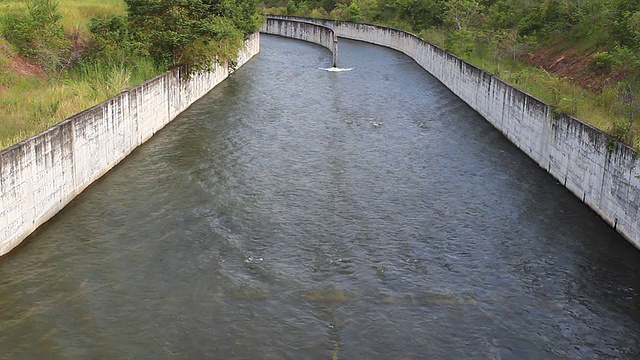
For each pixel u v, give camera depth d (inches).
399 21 2513.5
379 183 814.5
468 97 1280.8
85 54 1070.4
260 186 791.1
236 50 1486.2
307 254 613.0
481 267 593.9
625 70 911.0
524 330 495.5
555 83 912.9
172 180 797.9
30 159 608.7
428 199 760.3
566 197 757.3
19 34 1008.9
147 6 1117.1
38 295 524.1
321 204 739.4
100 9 1291.8
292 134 1040.8
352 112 1214.9
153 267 577.9
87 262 581.0
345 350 466.0
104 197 731.4
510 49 1339.8
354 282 561.6
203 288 545.3
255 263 591.8
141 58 1084.5
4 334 471.2
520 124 948.6
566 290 555.2
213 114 1171.3
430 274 579.2
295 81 1571.1
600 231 661.3
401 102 1317.7
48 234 629.0
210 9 1208.8
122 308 511.8
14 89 873.5
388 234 661.9
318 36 2481.5
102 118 789.2
